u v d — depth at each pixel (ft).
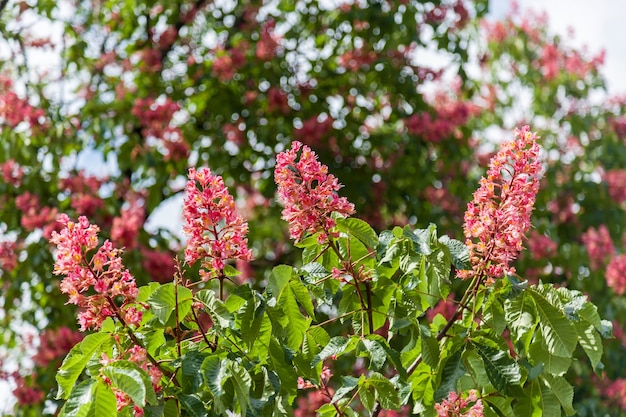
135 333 11.06
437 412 11.38
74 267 10.43
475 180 38.14
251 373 10.99
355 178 33.42
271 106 33.88
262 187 33.55
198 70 34.35
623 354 34.73
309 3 35.37
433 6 34.83
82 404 9.48
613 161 41.19
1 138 29.91
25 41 30.63
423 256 11.55
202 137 34.37
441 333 11.75
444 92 37.32
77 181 29.73
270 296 10.92
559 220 39.14
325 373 12.54
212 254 10.97
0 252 28.50
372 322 12.05
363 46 34.91
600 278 34.86
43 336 28.27
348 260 11.96
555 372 11.02
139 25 36.06
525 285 10.91
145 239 28.94
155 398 9.48
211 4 37.01
